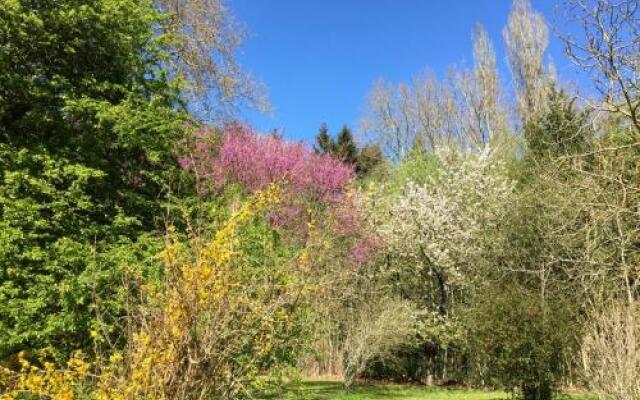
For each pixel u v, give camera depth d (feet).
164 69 37.76
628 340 23.90
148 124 33.09
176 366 13.05
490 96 105.50
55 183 32.01
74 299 26.78
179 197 34.17
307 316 26.61
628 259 33.73
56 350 25.66
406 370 71.92
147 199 35.06
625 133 33.27
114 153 35.01
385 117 123.75
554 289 51.96
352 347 57.57
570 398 42.68
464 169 68.90
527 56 91.91
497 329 40.63
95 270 26.48
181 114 35.65
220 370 14.11
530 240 56.24
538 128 66.49
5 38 31.37
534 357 39.55
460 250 64.59
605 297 35.09
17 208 28.50
